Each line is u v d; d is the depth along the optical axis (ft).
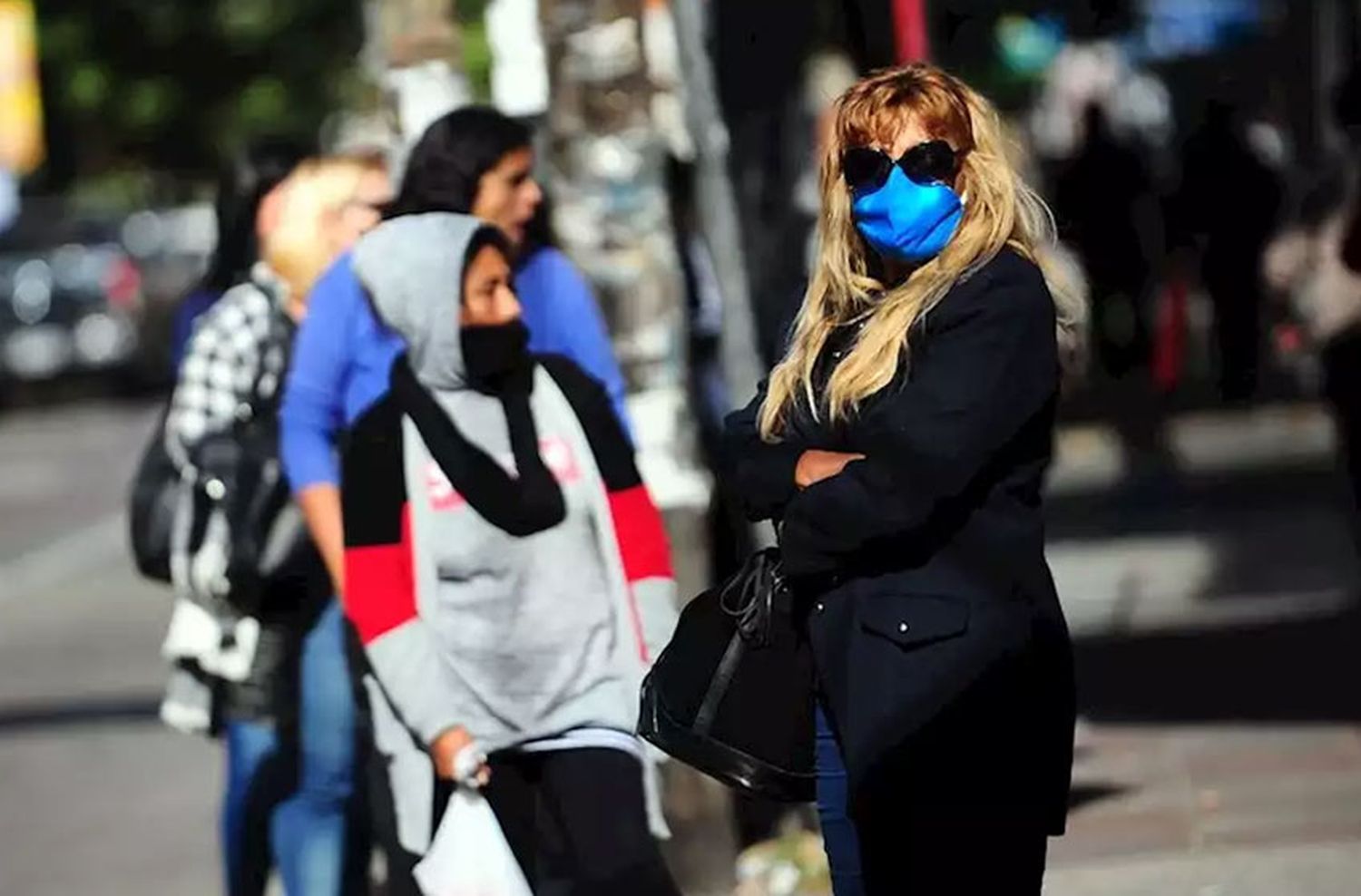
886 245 47.67
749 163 127.75
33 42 442.09
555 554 58.03
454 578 57.72
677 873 76.64
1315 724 94.73
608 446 58.85
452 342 57.62
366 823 69.31
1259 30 226.38
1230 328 193.57
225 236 73.77
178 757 114.21
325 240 69.97
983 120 47.96
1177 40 237.66
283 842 68.74
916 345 46.75
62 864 93.50
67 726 123.75
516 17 85.15
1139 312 181.98
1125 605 125.29
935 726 46.44
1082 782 87.86
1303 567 132.36
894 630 46.47
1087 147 183.01
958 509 46.73
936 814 46.96
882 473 46.11
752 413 49.44
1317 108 182.09
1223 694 101.55
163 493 68.69
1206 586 128.57
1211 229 189.47
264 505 67.87
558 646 57.77
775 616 48.88
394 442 57.93
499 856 56.29
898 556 46.88
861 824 47.44
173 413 68.74
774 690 49.16
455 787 57.62
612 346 79.41
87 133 466.70
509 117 63.36
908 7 86.17
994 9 202.08
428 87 86.69
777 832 82.12
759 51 128.67
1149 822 81.82
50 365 338.75
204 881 89.30
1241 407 195.83
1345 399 102.99
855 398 46.96
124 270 342.44
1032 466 47.16
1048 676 47.24
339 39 441.68
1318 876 73.15
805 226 114.11
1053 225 48.75
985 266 46.88
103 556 195.31
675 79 80.74
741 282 79.20
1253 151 189.26
